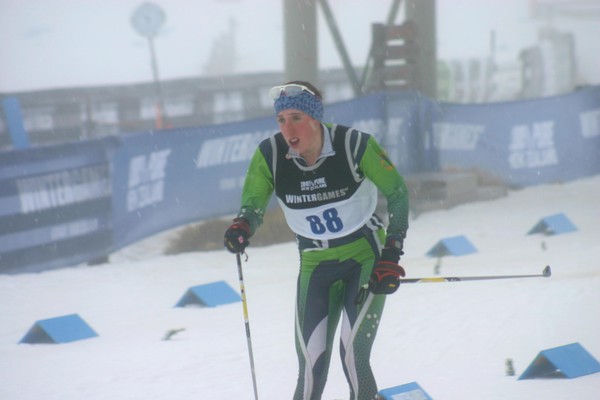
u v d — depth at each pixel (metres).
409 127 55.06
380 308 13.75
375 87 61.72
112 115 92.69
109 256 43.00
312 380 13.66
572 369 17.86
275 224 46.06
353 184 13.71
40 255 38.56
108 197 40.66
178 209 43.62
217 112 97.00
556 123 64.12
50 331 24.62
